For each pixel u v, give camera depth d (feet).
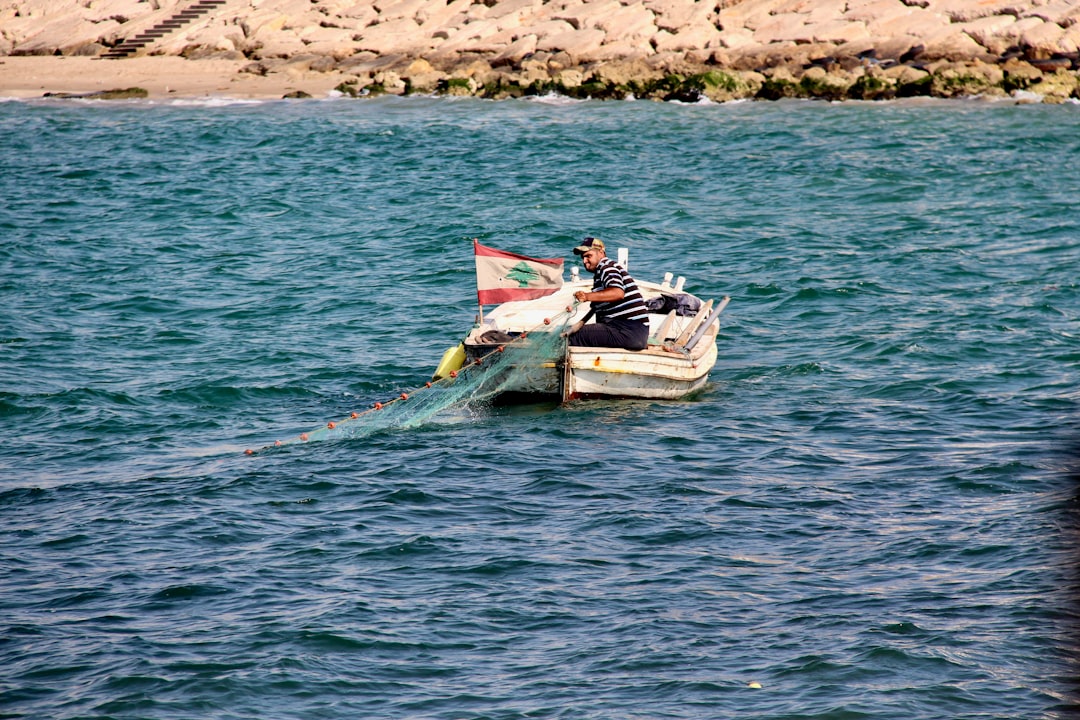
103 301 239.91
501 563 117.19
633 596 109.91
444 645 101.24
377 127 527.40
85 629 104.06
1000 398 171.32
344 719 90.63
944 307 226.38
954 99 596.70
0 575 115.24
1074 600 106.32
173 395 178.40
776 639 101.35
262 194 371.56
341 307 234.99
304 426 164.96
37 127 536.01
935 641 100.01
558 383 169.99
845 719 89.25
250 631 103.40
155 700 92.43
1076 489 133.59
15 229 319.06
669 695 92.84
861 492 135.95
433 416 168.04
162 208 350.43
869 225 312.29
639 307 172.96
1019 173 387.96
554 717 90.38
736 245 291.58
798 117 544.21
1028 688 92.63
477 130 515.09
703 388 181.68
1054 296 231.91
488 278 178.40
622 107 594.65
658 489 137.49
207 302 239.50
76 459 150.61
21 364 193.36
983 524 124.88
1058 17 629.92
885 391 176.76
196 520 128.67
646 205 346.54
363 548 121.08
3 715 90.33
